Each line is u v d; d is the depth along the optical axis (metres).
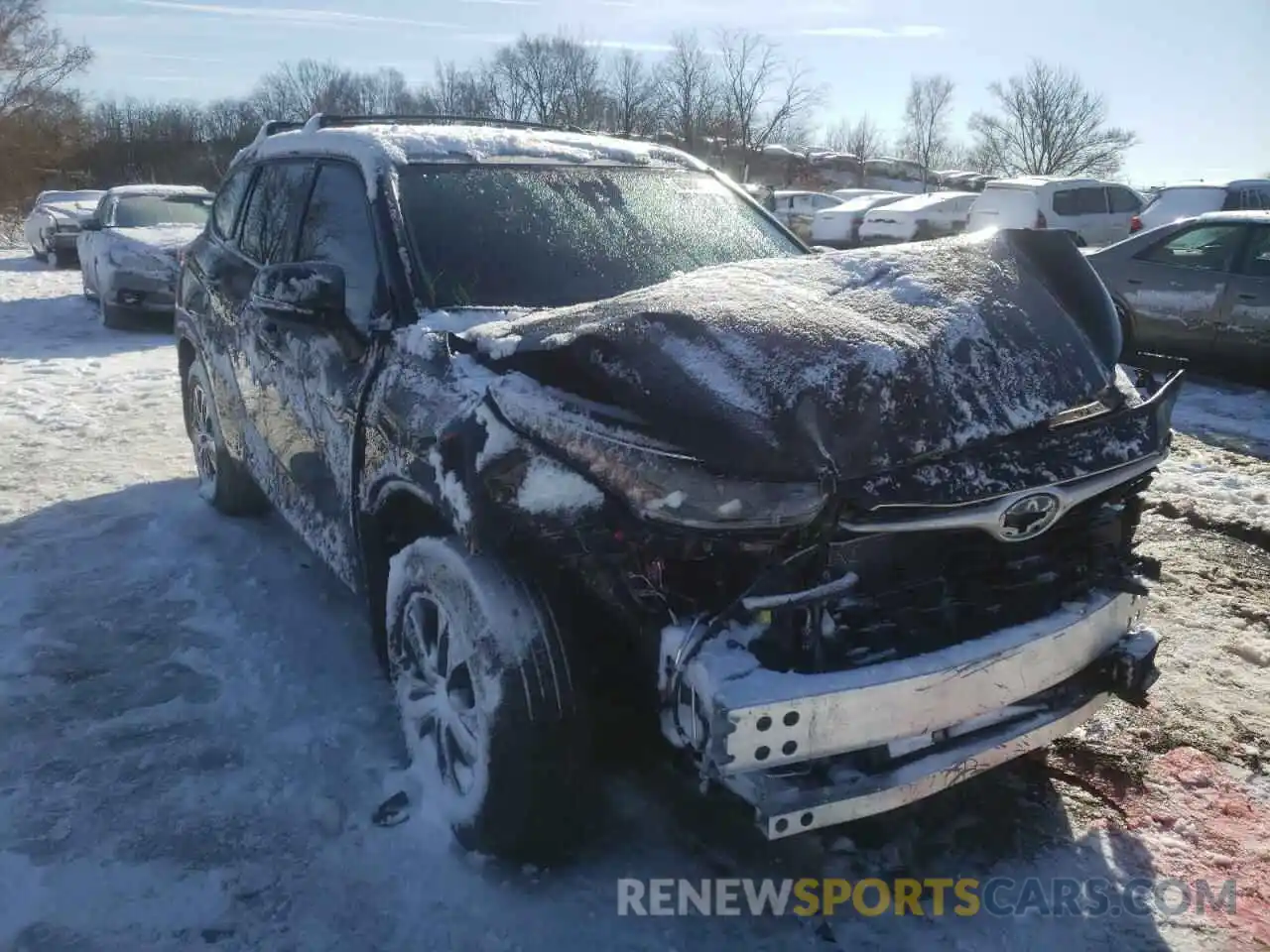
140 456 6.20
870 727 2.17
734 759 2.06
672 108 50.09
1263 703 3.58
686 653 2.15
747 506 2.15
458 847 2.69
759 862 2.73
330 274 3.01
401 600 2.86
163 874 2.63
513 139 3.89
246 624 3.96
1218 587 4.55
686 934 2.48
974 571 2.38
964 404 2.33
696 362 2.25
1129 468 2.51
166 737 3.22
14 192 36.75
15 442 6.45
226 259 4.61
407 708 2.93
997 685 2.34
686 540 2.17
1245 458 6.51
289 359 3.68
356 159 3.61
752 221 3.99
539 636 2.45
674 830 2.84
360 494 3.08
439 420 2.59
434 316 3.00
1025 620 2.47
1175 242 8.98
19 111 37.31
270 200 4.30
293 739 3.21
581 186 3.72
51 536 4.83
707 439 2.16
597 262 3.41
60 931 2.45
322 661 3.69
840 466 2.17
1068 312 2.71
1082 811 2.98
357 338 3.14
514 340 2.55
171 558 4.58
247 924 2.48
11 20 36.19
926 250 2.83
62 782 2.99
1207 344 8.71
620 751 2.63
